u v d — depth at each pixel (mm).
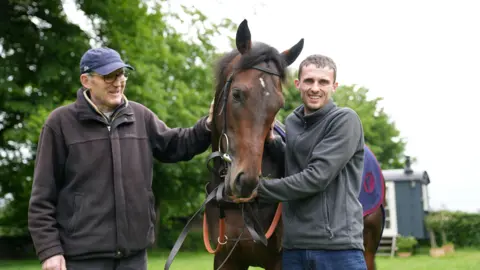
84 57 2652
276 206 3105
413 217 16359
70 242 2576
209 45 14531
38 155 2641
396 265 10719
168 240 17828
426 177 17422
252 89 2588
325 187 2709
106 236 2576
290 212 2873
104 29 12039
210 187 3145
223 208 2998
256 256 3070
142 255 2709
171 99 13109
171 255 2688
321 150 2754
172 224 20016
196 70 14484
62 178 2686
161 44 13078
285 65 2738
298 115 2986
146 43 12438
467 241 17594
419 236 16281
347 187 2803
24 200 14039
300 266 2854
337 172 2723
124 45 11961
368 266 4254
